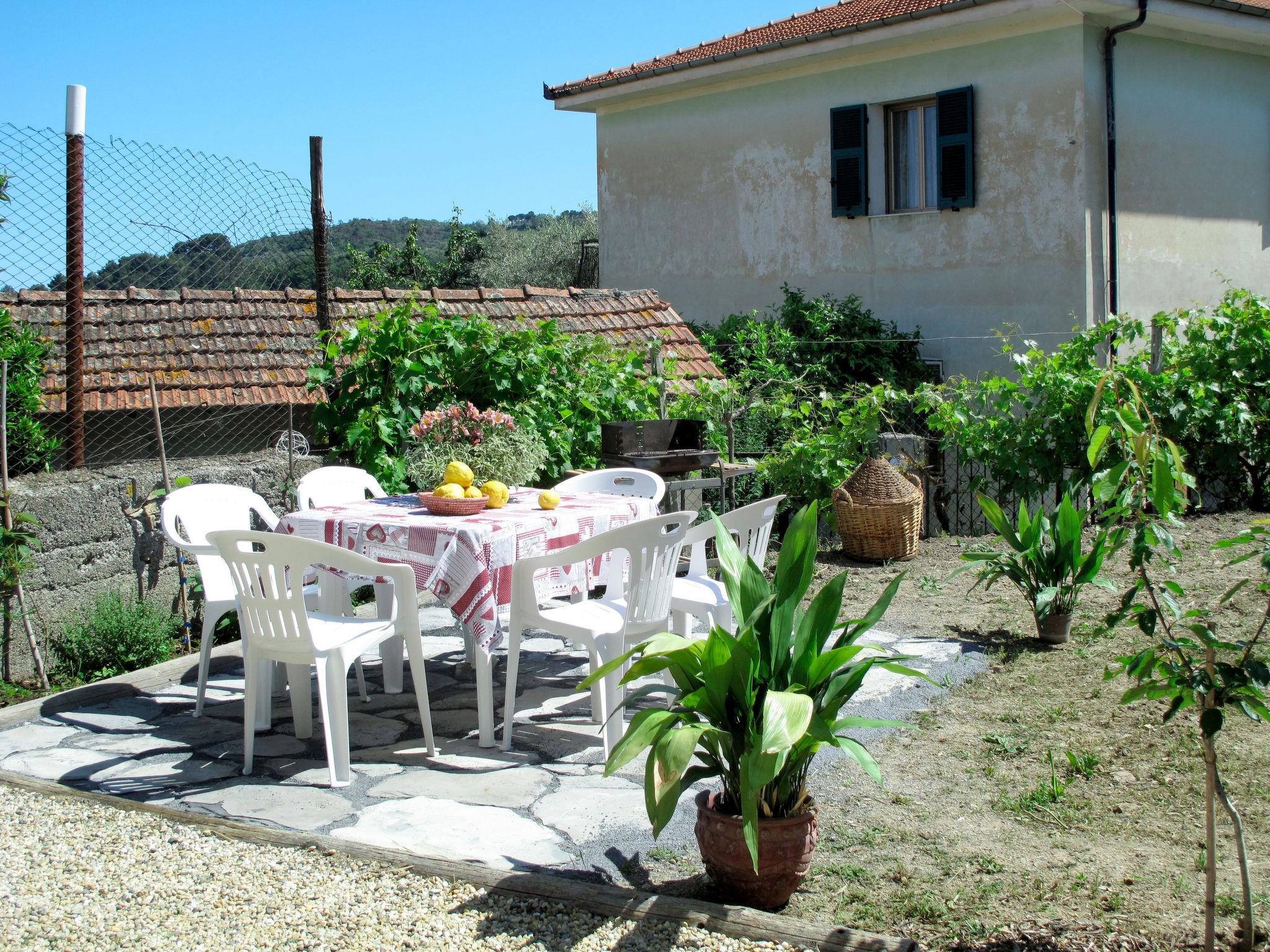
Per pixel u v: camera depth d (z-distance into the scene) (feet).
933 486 31.50
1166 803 13.37
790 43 47.29
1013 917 10.71
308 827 13.26
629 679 11.60
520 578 15.75
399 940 10.43
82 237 21.97
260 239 25.18
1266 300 33.58
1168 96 45.37
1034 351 32.32
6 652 19.02
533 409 27.35
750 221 53.62
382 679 19.77
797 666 11.37
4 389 18.98
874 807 13.51
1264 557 9.81
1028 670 18.90
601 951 10.14
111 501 20.84
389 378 25.81
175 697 18.76
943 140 45.96
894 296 48.60
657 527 15.94
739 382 39.96
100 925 10.84
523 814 13.61
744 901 11.09
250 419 33.76
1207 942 9.65
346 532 17.17
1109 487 10.48
